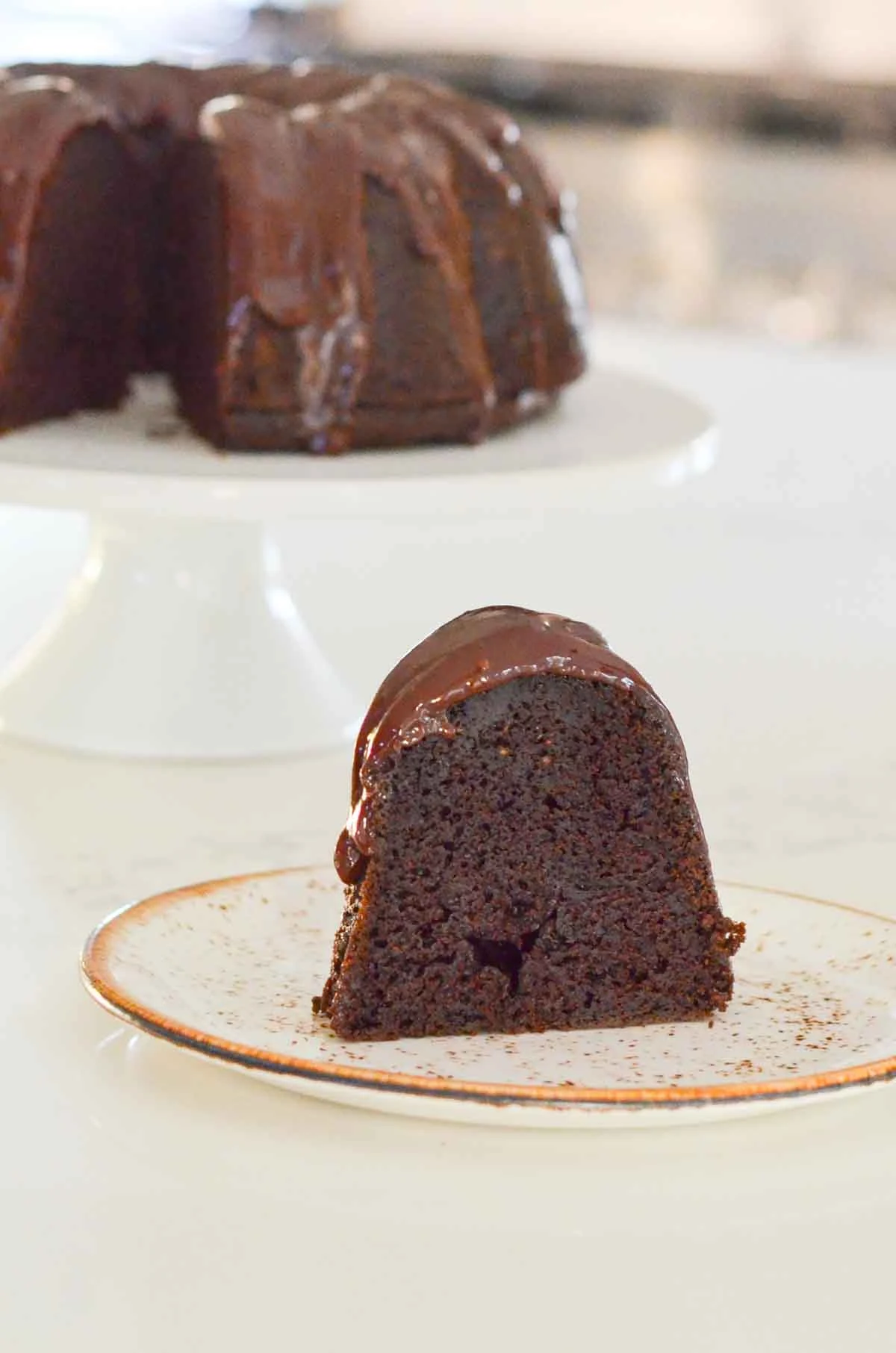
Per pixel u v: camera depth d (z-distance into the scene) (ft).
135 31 10.79
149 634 3.54
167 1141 2.53
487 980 2.71
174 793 3.34
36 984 2.78
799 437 5.46
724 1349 2.31
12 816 3.23
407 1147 2.52
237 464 3.52
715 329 9.25
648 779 2.73
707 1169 2.50
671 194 9.47
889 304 8.95
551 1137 2.54
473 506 3.42
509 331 3.84
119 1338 2.31
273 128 3.70
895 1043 2.65
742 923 2.75
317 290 3.63
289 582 4.24
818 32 9.52
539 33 10.15
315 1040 2.66
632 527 4.72
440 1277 2.38
